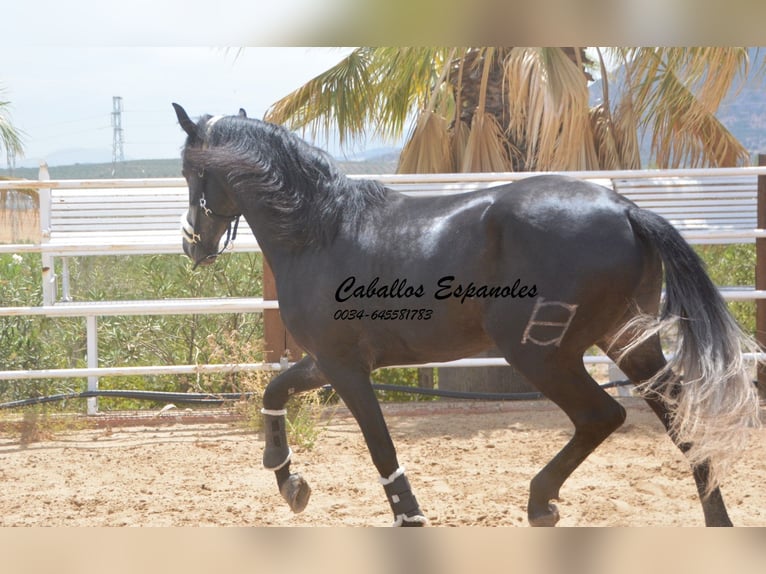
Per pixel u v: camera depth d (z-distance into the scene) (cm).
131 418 820
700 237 828
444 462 666
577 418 426
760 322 856
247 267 1114
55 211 887
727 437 378
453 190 871
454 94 1220
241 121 498
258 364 815
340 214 462
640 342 407
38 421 795
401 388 868
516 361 425
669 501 554
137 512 561
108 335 1056
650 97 1137
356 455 694
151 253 831
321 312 457
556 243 414
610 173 803
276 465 525
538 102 988
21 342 944
